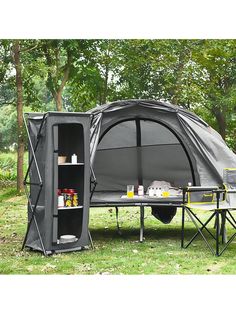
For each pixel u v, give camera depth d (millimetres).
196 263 5680
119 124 8141
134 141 8305
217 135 7676
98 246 6645
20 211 9922
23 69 13383
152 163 8328
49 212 6039
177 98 13977
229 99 15227
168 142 8203
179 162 8203
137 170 8375
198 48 13680
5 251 6297
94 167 8266
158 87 15008
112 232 7797
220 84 16766
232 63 15719
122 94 15547
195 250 6383
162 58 14062
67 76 14391
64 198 6320
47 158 6012
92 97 16078
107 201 6848
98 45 14469
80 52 14523
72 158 6281
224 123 17047
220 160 7027
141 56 14555
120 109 7270
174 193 7688
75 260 5805
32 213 6242
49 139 6004
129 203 6887
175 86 13961
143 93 15219
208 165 7035
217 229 6039
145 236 7445
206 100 15062
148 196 7422
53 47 13875
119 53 14648
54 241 6055
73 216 6621
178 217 9188
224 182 6543
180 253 6188
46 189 6016
